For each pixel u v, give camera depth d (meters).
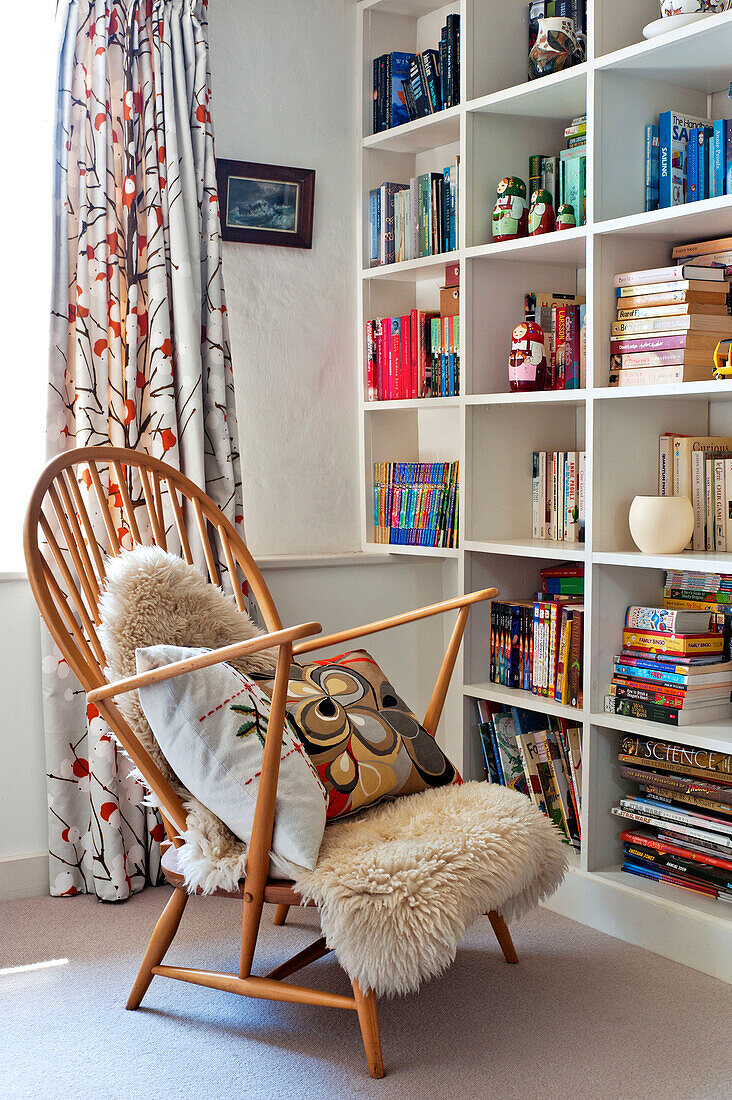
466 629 2.62
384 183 2.90
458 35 2.63
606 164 2.23
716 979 1.99
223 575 2.50
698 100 2.37
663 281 2.15
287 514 2.88
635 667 2.23
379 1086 1.60
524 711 2.56
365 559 2.84
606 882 2.21
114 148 2.40
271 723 1.51
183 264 2.41
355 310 2.98
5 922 2.25
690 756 2.11
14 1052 1.71
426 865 1.51
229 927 2.21
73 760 2.38
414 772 1.83
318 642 1.95
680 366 2.12
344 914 1.47
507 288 2.62
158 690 1.58
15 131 2.54
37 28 2.52
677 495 2.31
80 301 2.34
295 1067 1.67
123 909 2.32
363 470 2.99
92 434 2.35
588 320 2.25
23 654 2.38
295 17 2.83
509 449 2.66
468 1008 1.86
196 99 2.47
